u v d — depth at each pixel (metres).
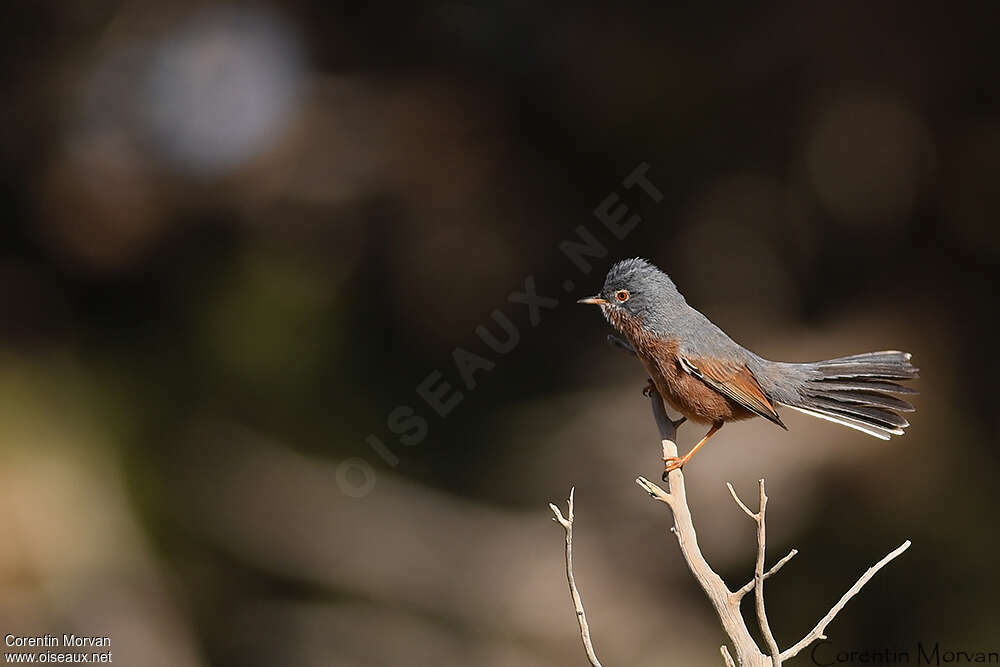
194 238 15.79
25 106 15.38
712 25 14.88
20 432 13.52
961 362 14.47
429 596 13.92
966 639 12.55
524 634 13.67
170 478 14.23
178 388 15.01
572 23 15.28
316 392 15.09
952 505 13.34
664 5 14.98
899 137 14.83
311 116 15.85
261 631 13.40
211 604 13.42
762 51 14.78
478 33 15.58
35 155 15.48
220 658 13.02
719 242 15.28
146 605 12.68
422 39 15.97
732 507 13.48
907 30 14.55
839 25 14.64
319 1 16.08
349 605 13.70
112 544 12.91
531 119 15.73
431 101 15.88
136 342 15.42
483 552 14.29
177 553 13.52
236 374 15.09
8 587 11.89
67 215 15.58
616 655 13.43
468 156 15.75
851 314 15.02
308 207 15.63
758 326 14.89
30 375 14.55
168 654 12.30
